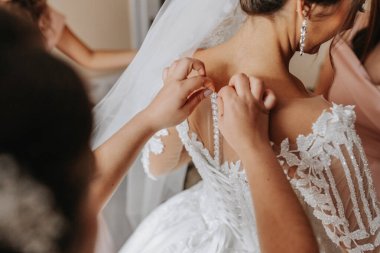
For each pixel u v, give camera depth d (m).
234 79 0.71
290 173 0.74
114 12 1.96
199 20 0.84
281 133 0.72
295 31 0.74
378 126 1.39
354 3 0.74
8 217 0.35
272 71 0.75
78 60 1.60
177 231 0.95
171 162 0.93
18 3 0.99
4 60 0.36
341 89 1.45
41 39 0.42
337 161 0.72
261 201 0.65
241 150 0.68
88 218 0.43
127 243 1.03
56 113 0.36
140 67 0.91
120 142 0.75
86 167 0.40
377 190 1.33
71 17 1.94
